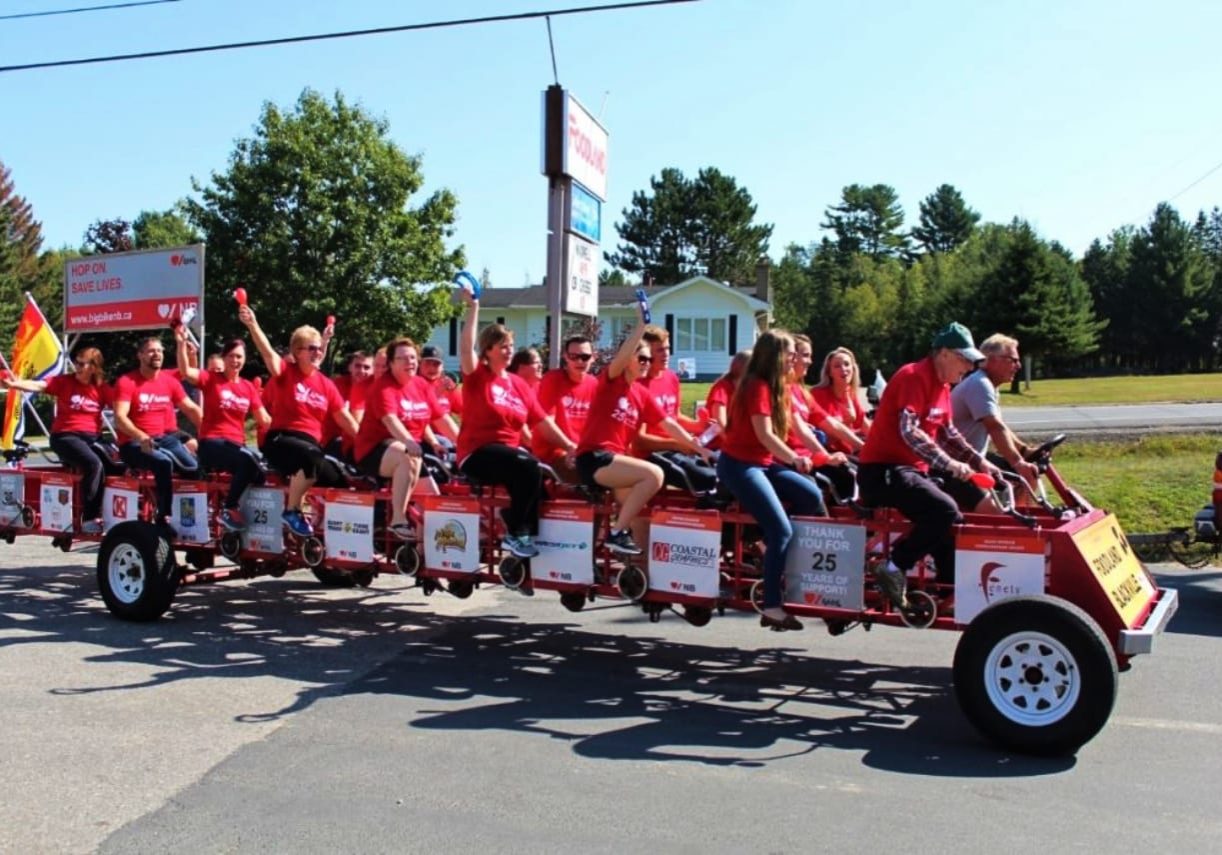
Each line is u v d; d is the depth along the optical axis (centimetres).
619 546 641
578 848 407
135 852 404
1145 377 4781
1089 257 6988
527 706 597
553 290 1099
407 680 647
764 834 422
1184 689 629
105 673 652
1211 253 8094
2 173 7188
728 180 8506
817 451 652
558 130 1077
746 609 618
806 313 6894
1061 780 484
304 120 3047
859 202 10306
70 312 1716
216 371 841
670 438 695
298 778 479
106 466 883
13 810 443
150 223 5391
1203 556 1050
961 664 527
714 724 568
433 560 707
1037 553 538
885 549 588
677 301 4834
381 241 3039
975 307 4678
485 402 680
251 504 788
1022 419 2238
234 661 686
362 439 751
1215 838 420
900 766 504
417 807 447
